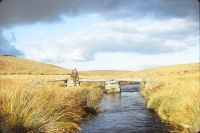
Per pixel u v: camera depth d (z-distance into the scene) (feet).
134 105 79.05
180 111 48.39
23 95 35.83
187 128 39.55
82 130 44.32
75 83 115.55
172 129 43.70
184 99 50.78
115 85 136.36
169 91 70.69
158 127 47.24
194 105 42.34
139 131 44.65
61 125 38.60
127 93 132.16
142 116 58.95
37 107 35.55
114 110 68.33
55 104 41.34
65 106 46.34
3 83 42.19
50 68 447.83
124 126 48.52
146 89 119.96
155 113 62.64
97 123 50.70
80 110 54.19
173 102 58.34
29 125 33.73
